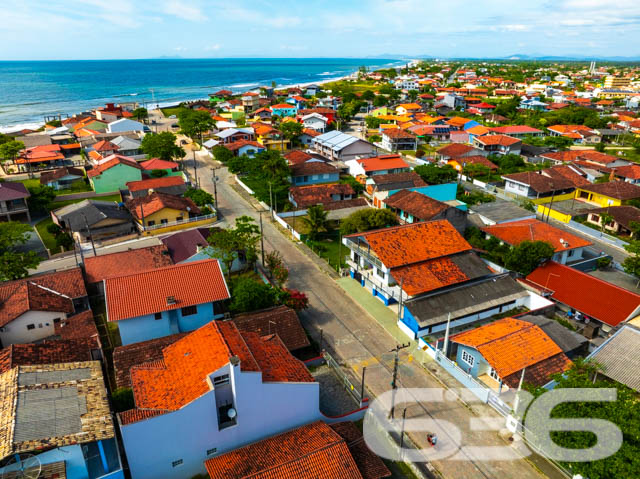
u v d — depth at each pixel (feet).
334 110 595.47
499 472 98.78
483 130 429.38
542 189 272.10
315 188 268.00
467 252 170.50
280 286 164.76
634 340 121.80
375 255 163.12
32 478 78.69
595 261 195.62
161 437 89.15
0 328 134.72
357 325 151.94
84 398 95.25
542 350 121.49
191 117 438.81
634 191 265.13
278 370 104.63
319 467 88.07
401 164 311.27
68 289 153.99
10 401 90.89
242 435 98.63
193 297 138.92
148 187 266.36
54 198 266.16
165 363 104.83
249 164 314.35
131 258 171.73
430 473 98.17
